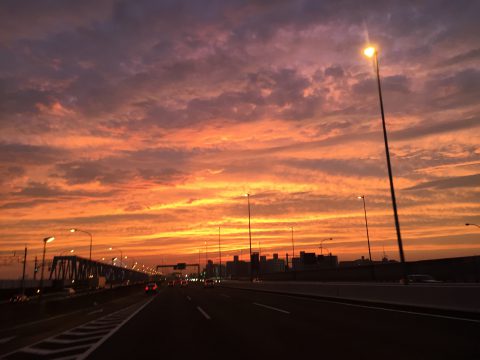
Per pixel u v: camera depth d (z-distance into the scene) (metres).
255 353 9.10
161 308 24.89
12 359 9.32
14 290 73.31
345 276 62.72
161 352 9.65
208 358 8.73
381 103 23.44
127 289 52.84
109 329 14.84
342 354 8.63
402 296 19.02
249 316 17.53
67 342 11.84
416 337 10.46
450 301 15.73
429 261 45.91
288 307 21.48
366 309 18.80
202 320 16.80
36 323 18.08
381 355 8.40
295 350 9.27
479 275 39.94
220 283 97.94
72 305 25.69
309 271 74.50
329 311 18.48
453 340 9.88
